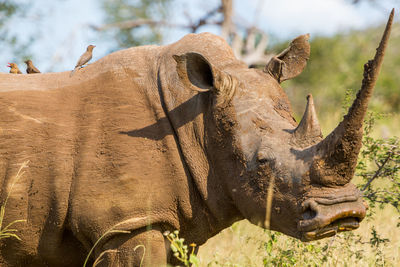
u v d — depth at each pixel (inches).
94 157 828.0
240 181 791.7
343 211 701.3
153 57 893.8
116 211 809.5
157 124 840.9
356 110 687.1
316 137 749.3
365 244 1076.5
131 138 827.4
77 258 880.3
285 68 883.4
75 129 853.2
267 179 761.0
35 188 844.0
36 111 869.8
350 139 695.7
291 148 753.0
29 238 855.1
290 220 746.8
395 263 1005.8
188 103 840.3
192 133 831.7
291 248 1000.2
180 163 825.5
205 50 882.8
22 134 858.1
